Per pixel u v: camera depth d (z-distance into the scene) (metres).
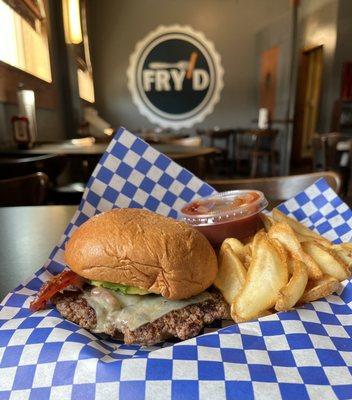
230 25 8.08
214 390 0.51
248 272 0.77
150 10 7.92
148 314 0.73
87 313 0.73
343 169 4.30
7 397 0.53
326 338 0.62
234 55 8.24
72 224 1.01
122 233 0.73
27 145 2.86
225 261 0.83
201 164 2.49
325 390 0.51
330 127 6.96
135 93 8.27
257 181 1.64
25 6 3.39
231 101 8.47
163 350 0.57
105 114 8.32
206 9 7.97
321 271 0.78
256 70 8.35
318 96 7.85
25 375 0.55
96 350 0.59
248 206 1.04
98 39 7.97
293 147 8.67
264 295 0.73
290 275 0.79
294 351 0.58
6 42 2.87
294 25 6.86
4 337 0.62
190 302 0.76
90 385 0.52
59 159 2.34
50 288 0.74
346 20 6.61
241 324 0.64
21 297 0.77
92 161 2.65
